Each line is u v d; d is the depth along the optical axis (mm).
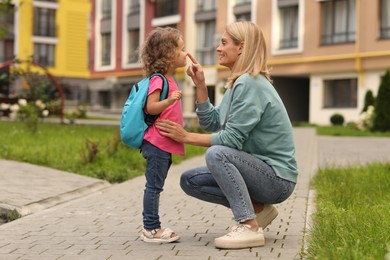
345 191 6848
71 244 4750
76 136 14992
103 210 6305
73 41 48344
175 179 8789
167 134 4625
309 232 4902
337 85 30156
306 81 34375
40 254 4430
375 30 28312
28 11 46719
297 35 31312
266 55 4637
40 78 23375
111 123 25906
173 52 4723
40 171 9000
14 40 46625
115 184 8484
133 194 7406
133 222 5660
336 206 6129
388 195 6809
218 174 4547
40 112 21656
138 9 40156
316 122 30625
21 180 8039
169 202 6773
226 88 4699
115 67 41531
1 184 7613
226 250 4484
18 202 6469
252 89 4520
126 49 40906
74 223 5613
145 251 4484
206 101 4926
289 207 6383
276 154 4641
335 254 3822
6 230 5301
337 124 29484
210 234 5117
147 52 4754
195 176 4805
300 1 30922
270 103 4562
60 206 6562
